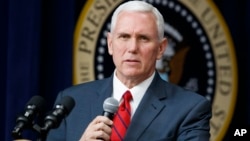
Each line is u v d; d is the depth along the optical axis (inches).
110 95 261.3
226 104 403.9
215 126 402.6
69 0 379.6
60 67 376.5
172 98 257.4
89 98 266.5
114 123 247.8
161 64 399.2
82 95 269.3
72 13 379.6
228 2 407.8
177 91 262.5
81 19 385.7
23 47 362.6
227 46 405.1
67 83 376.5
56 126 211.8
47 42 376.2
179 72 400.5
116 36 247.6
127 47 244.5
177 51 400.8
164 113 251.1
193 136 243.0
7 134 358.3
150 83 259.4
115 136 243.4
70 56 377.4
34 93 362.0
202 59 402.3
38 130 207.9
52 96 375.2
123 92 258.2
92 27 386.3
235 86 405.4
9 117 358.0
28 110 211.0
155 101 254.5
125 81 258.2
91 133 216.2
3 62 367.2
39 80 364.8
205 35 402.9
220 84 403.9
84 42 385.1
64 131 262.1
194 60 401.7
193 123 248.2
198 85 402.0
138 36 245.3
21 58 362.0
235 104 404.8
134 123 247.8
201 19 402.9
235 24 407.2
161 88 260.8
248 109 401.1
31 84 361.4
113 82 264.5
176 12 400.8
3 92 366.6
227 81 404.8
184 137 244.1
